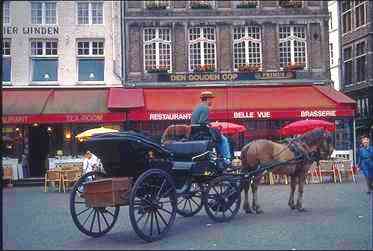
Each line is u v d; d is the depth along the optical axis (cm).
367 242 900
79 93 2616
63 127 2619
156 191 968
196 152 1074
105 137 965
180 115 2420
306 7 2775
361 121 3859
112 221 1127
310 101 2541
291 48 2773
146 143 973
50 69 2684
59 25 2680
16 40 2655
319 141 1280
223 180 1121
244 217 1193
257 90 2673
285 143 1298
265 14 2752
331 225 1069
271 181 2088
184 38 2723
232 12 2742
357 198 1553
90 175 1022
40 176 2588
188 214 1216
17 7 2664
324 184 2056
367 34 3797
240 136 2630
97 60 2716
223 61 2727
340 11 4228
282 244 889
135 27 2712
